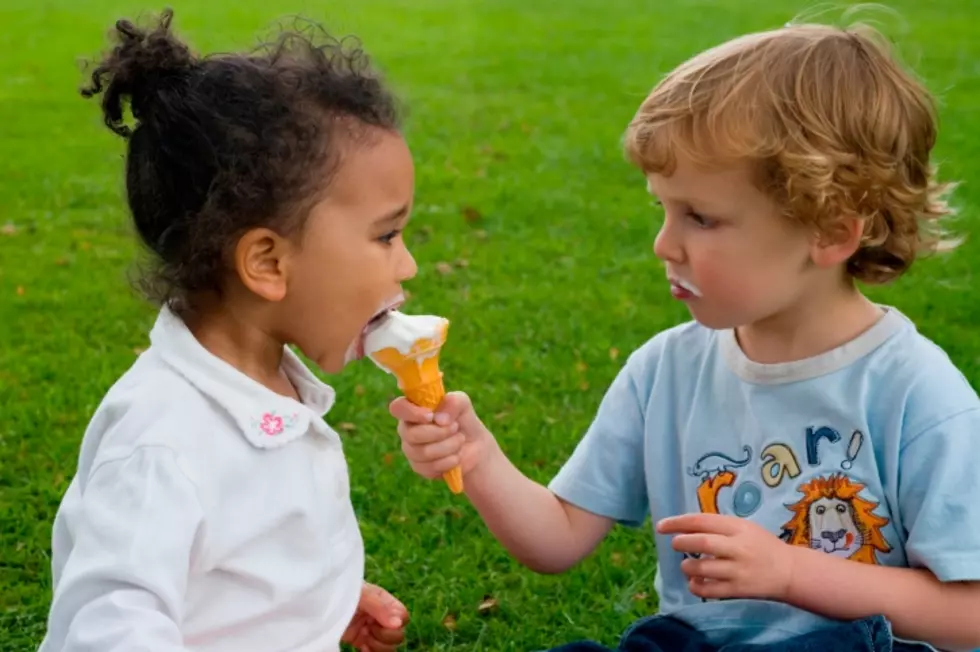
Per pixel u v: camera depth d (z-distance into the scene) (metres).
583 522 2.81
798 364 2.47
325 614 2.34
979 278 5.98
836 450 2.44
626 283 6.04
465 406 2.67
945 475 2.33
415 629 3.38
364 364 5.09
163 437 2.13
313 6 14.98
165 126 2.29
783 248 2.38
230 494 2.19
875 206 2.40
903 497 2.39
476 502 2.76
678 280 2.47
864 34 2.56
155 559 1.99
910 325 2.50
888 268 2.52
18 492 4.03
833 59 2.42
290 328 2.36
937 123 2.59
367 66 2.45
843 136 2.36
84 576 1.98
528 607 3.50
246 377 2.27
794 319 2.48
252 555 2.21
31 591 3.51
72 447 4.32
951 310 5.55
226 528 2.17
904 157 2.45
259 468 2.23
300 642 2.28
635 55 11.99
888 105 2.41
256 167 2.23
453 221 7.03
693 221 2.43
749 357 2.56
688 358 2.70
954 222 6.67
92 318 5.63
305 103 2.28
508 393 4.80
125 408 2.20
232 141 2.24
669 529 2.36
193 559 2.12
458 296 5.84
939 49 11.60
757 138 2.31
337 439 2.42
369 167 2.30
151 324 5.56
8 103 9.97
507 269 6.23
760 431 2.51
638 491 2.82
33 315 5.64
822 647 2.29
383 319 2.47
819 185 2.29
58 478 4.12
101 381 4.88
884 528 2.41
